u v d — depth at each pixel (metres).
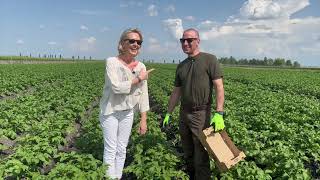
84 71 11.58
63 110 3.59
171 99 2.08
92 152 2.37
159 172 1.87
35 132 2.66
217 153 1.79
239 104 4.37
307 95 6.43
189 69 1.91
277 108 3.97
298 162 2.03
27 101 3.99
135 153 2.25
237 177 1.96
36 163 1.96
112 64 1.82
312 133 2.69
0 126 2.97
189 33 1.87
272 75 12.05
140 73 1.84
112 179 1.80
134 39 1.80
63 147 2.73
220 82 1.86
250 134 2.82
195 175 1.99
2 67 11.92
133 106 1.93
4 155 2.55
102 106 1.90
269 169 2.10
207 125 1.93
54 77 8.76
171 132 3.17
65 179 1.66
